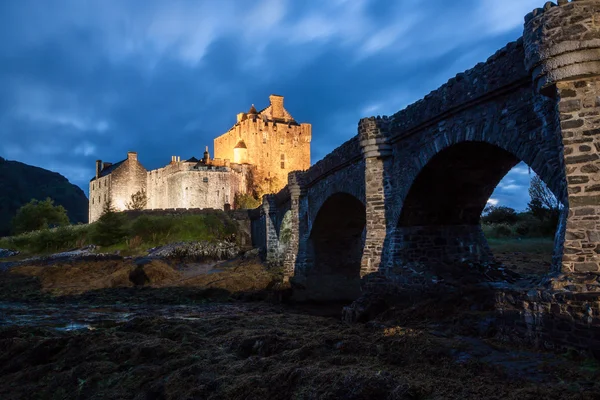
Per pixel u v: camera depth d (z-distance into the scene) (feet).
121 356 39.83
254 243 194.08
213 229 191.01
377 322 46.26
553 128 33.30
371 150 58.44
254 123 303.07
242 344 38.50
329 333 40.50
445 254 55.83
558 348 27.66
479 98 40.60
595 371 24.21
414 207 55.16
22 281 112.68
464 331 35.88
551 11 31.24
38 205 246.88
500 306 32.89
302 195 103.55
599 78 30.04
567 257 29.01
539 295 29.30
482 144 43.91
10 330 51.90
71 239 183.42
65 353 42.80
